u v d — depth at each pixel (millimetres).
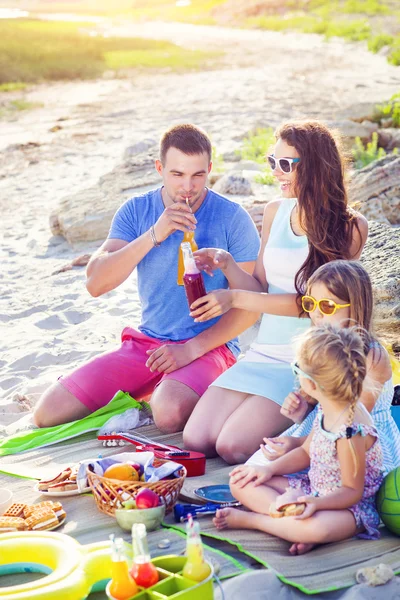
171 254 4809
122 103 22078
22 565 3307
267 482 3605
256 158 12477
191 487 3953
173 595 2775
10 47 34844
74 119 19578
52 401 4809
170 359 4680
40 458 4418
